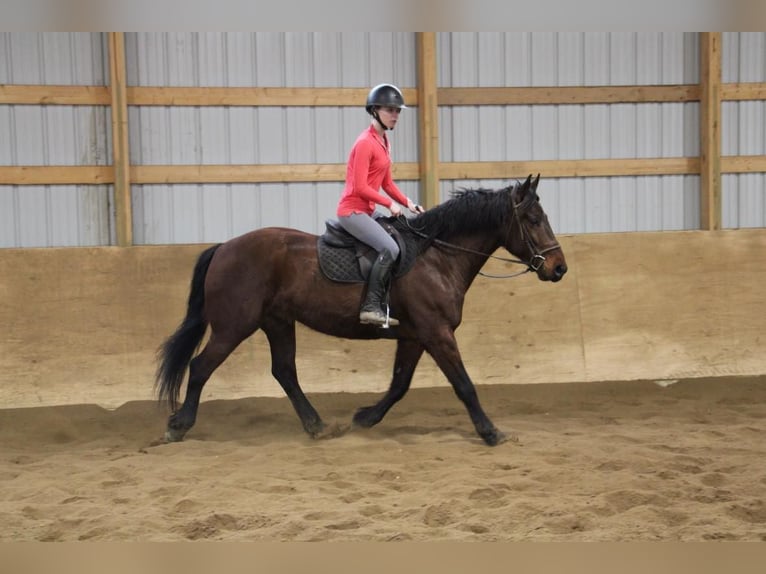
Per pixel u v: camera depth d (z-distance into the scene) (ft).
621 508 14.33
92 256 23.84
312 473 16.75
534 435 19.89
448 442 19.33
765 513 13.82
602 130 27.02
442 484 15.72
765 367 25.94
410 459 17.71
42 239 24.70
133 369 23.73
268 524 13.58
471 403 18.90
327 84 25.79
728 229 26.96
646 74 27.04
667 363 25.62
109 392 23.48
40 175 24.48
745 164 27.32
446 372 18.98
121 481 16.40
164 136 25.14
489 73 26.35
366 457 17.85
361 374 24.49
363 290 18.88
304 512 14.07
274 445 18.98
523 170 26.61
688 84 27.22
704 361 25.79
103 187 24.97
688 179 27.43
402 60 26.03
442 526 13.53
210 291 19.44
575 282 25.61
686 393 24.85
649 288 25.85
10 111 24.30
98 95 24.67
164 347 19.85
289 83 25.61
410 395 24.32
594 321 25.54
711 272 26.12
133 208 25.09
